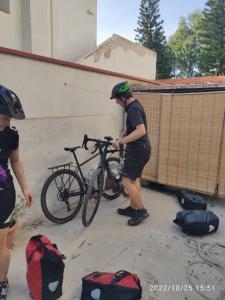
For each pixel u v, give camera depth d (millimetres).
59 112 3455
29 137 3119
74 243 2961
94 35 7445
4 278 2160
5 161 1873
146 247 2918
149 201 4188
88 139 3688
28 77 2988
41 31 5723
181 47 41906
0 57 2668
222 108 3836
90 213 3389
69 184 3625
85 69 3740
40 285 2029
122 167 3664
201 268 2594
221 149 3920
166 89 4410
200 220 3117
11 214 2051
